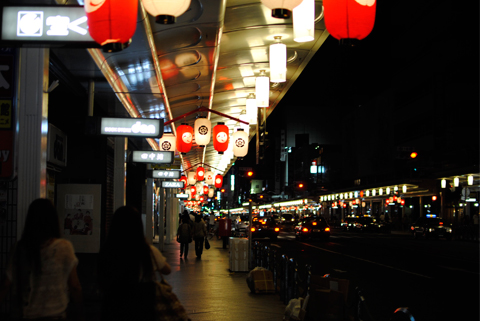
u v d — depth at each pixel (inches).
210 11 297.3
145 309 161.0
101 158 452.4
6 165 252.2
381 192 2144.4
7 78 256.1
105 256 166.2
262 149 577.3
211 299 426.3
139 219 171.3
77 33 211.6
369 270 684.7
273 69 402.6
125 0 168.1
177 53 378.0
